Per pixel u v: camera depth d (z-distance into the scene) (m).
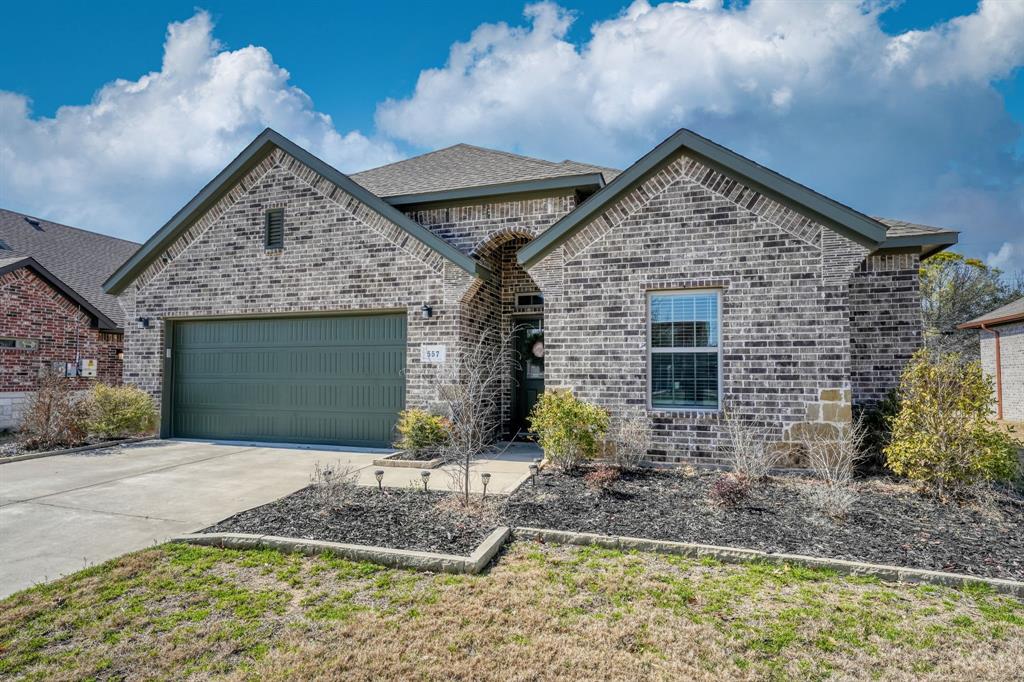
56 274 16.59
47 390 11.21
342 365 11.02
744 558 4.74
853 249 7.76
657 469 8.04
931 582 4.30
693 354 8.48
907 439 6.69
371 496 6.67
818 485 6.72
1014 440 6.55
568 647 3.37
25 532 5.66
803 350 7.91
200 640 3.48
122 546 5.26
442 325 10.20
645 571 4.52
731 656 3.29
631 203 8.70
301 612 3.85
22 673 3.15
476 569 4.50
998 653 3.33
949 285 28.70
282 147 11.20
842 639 3.49
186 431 12.12
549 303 9.01
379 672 3.12
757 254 8.14
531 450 10.48
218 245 11.77
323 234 11.02
